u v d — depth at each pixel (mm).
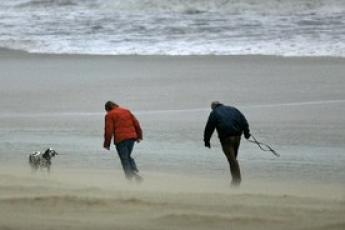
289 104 92375
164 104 95125
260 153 64688
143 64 138375
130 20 195375
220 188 44125
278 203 34875
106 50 161375
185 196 36812
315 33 171875
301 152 64750
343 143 68750
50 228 27047
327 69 124750
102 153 64812
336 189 45188
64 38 177625
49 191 37344
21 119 86688
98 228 27391
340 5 199875
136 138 48781
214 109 48188
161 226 28062
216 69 129000
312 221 29328
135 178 47688
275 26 182750
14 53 160625
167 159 61906
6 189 37750
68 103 98250
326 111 86750
